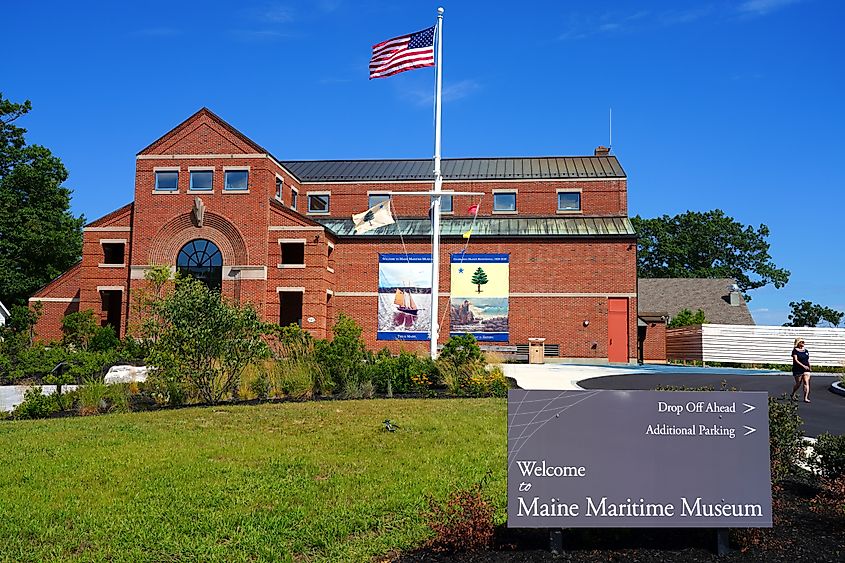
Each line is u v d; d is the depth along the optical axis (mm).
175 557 6680
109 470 9664
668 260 82875
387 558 6691
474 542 6602
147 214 37969
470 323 38375
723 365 38250
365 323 39031
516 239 38562
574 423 6375
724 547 6438
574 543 6734
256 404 16141
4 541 7020
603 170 43062
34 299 39500
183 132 38281
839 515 7387
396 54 26078
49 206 48250
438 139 26094
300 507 8102
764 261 80938
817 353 37469
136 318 36312
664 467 6355
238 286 37000
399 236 39312
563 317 37938
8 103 46969
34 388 16250
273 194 38875
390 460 10445
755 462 6402
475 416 14258
